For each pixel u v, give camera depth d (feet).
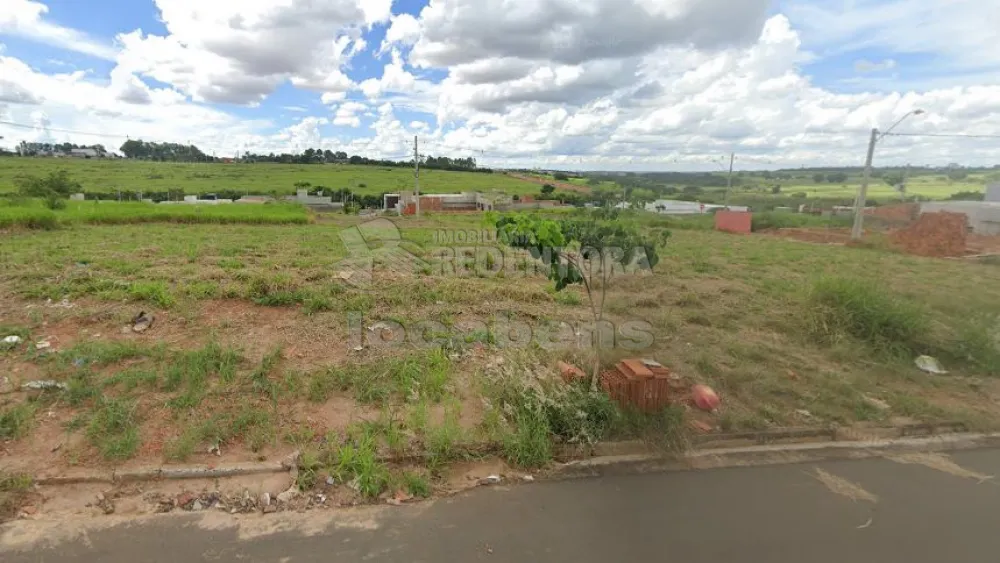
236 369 15.66
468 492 10.77
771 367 18.62
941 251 65.21
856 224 76.13
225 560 8.59
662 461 12.24
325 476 10.87
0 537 8.80
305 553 8.84
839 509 10.69
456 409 13.67
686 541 9.49
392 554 8.88
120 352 15.99
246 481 10.64
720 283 35.37
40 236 50.08
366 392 14.39
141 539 8.96
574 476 11.52
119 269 30.30
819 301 23.88
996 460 12.92
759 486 11.44
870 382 17.47
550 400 13.01
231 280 28.35
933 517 10.52
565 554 9.01
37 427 12.00
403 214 135.85
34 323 19.07
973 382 18.08
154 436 11.91
